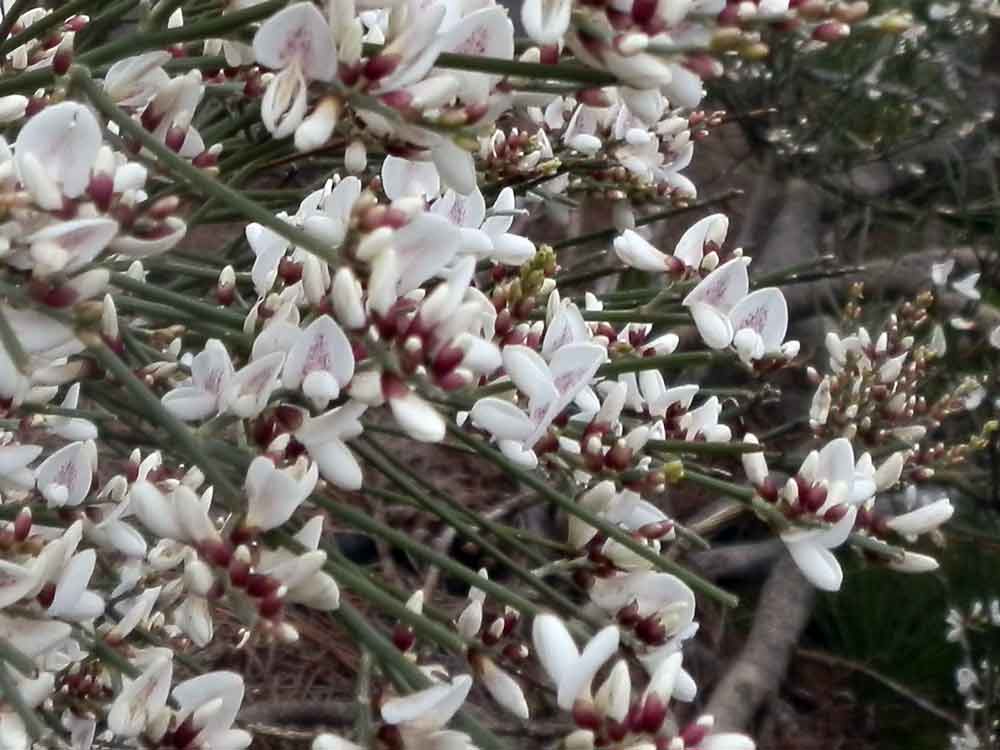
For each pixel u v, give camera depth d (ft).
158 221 0.37
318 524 0.41
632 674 0.69
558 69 0.36
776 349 0.54
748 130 1.63
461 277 0.38
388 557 1.10
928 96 1.71
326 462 0.41
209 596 0.38
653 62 0.34
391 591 0.51
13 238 0.35
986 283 1.42
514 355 0.42
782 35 0.39
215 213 0.68
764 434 1.03
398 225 0.37
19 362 0.36
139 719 0.38
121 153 0.42
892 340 0.87
